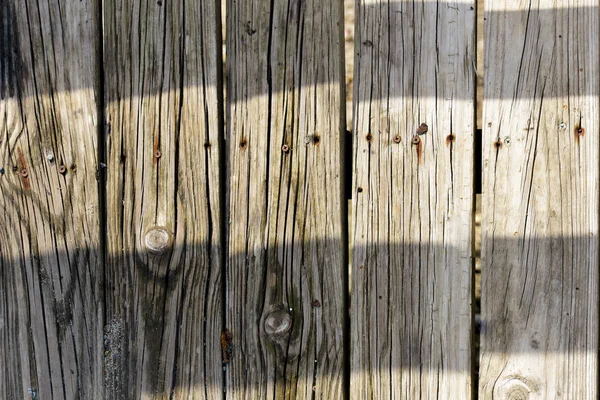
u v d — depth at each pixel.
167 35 2.17
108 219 2.20
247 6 2.15
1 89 2.21
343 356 2.16
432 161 2.10
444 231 2.11
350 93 3.69
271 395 2.19
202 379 2.21
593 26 2.05
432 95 2.10
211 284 2.18
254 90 2.15
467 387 2.12
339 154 2.12
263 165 2.16
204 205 2.17
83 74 2.19
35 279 2.23
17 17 2.21
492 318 2.12
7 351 2.25
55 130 2.20
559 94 2.07
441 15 2.10
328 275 2.14
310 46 2.13
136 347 2.22
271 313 2.17
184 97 2.17
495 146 2.09
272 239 2.16
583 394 2.08
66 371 2.24
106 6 2.19
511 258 2.10
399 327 2.14
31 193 2.21
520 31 2.08
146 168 2.18
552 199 2.08
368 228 2.14
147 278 2.20
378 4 2.12
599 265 2.08
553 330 2.09
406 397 2.14
